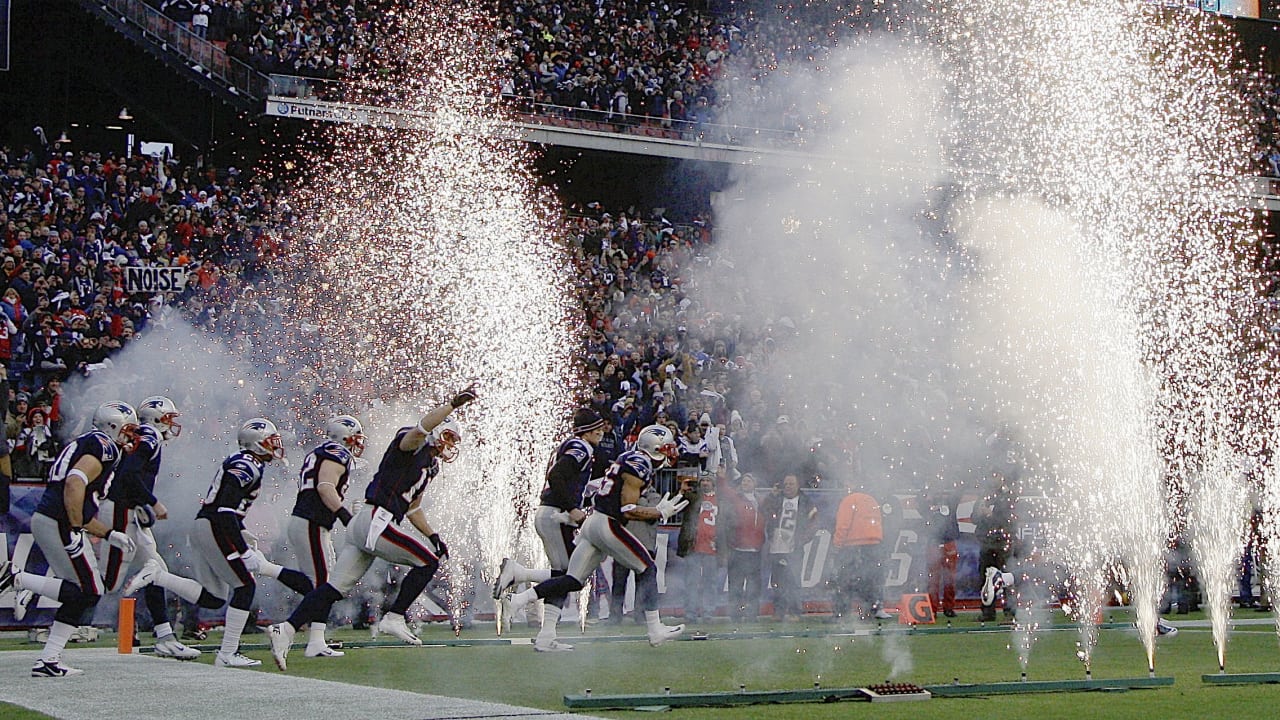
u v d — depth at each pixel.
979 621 15.50
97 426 9.13
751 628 13.91
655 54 29.81
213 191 24.20
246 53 25.53
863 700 7.64
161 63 26.83
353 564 9.85
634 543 10.91
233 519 9.91
